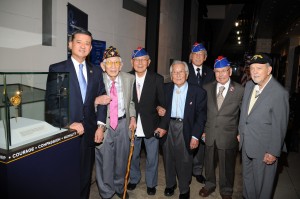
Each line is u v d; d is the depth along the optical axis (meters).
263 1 6.51
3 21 1.96
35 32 2.29
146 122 2.49
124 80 2.33
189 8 8.08
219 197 2.66
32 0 2.24
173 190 2.70
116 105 2.26
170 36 6.64
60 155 1.53
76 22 2.90
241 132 2.19
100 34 3.48
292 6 6.47
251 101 2.11
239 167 3.47
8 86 1.60
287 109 1.92
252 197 2.26
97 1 3.35
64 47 2.71
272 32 10.79
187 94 2.33
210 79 3.07
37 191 1.37
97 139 2.14
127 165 2.48
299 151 4.04
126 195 2.59
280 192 2.82
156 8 4.58
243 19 15.50
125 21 4.19
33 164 1.33
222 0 10.02
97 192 2.76
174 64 2.31
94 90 2.05
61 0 2.61
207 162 2.57
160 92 2.47
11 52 2.04
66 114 1.70
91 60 3.25
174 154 2.49
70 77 1.91
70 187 1.66
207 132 2.46
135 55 2.40
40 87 2.01
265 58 1.91
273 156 1.97
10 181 1.21
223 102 2.34
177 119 2.39
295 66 9.34
